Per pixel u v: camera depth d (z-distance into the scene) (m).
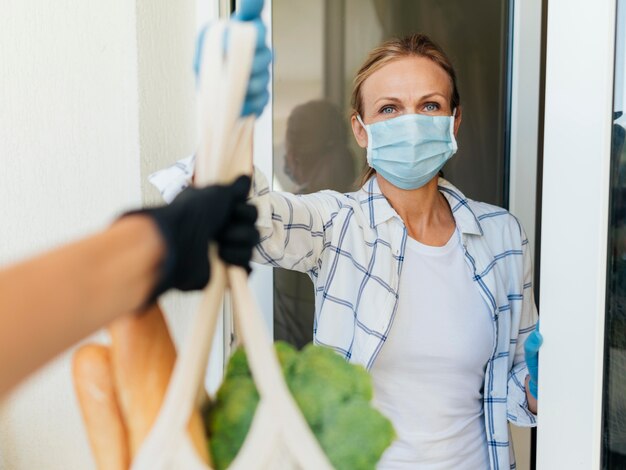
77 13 1.08
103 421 0.47
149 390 0.45
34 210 1.13
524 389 1.01
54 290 0.31
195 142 1.16
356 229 1.00
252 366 0.44
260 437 0.44
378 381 0.95
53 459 1.20
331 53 1.35
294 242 0.92
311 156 1.36
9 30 1.08
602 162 0.86
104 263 0.34
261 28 0.47
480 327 0.99
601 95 0.85
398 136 0.96
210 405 0.50
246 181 0.46
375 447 0.47
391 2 1.36
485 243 1.04
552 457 0.93
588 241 0.88
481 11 1.38
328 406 0.48
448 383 0.97
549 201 0.91
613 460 0.91
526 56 1.37
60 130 1.11
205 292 0.43
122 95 1.09
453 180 1.42
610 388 0.90
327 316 0.98
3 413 1.20
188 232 0.38
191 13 1.14
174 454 0.42
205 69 0.42
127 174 1.10
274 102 1.35
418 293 0.97
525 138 1.39
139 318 0.46
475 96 1.40
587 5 0.85
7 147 1.11
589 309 0.88
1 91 1.09
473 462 0.98
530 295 1.09
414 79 0.97
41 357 0.31
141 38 1.07
